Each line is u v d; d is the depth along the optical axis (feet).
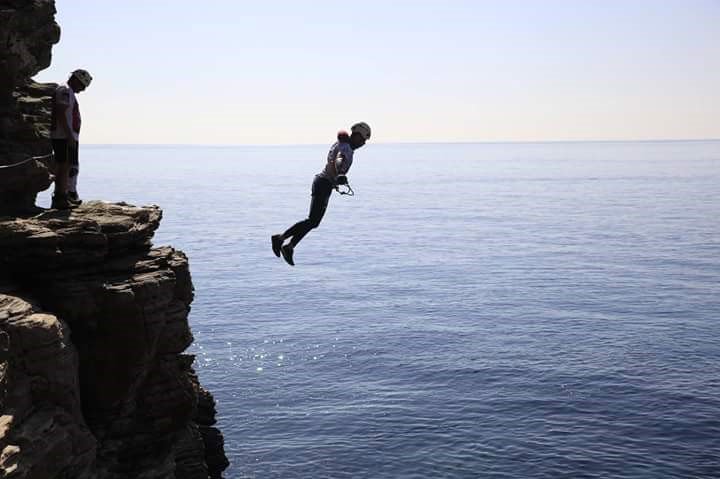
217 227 466.29
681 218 491.31
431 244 377.71
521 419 111.14
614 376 131.75
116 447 47.78
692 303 200.13
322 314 195.83
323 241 399.65
